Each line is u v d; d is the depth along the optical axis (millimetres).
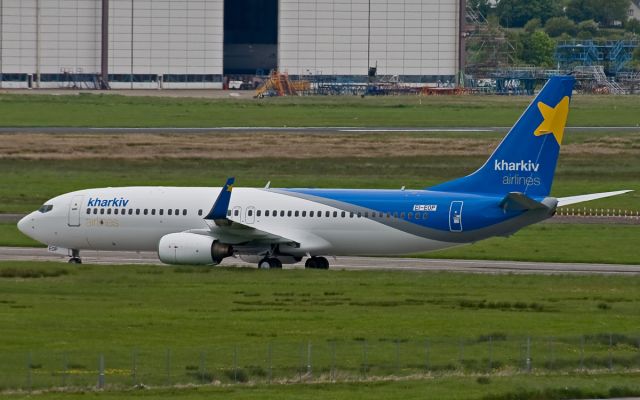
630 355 166750
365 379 150125
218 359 161250
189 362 159125
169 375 150875
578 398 143625
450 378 150625
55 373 151875
